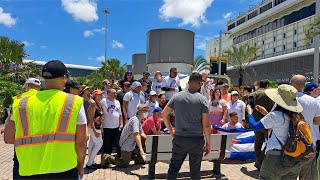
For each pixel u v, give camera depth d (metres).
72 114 2.41
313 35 22.52
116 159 6.49
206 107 4.21
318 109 4.01
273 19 60.12
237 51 46.50
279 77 44.41
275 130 3.48
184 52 17.61
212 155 5.84
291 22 55.53
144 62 27.70
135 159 6.81
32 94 2.52
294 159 3.32
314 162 3.93
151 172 5.70
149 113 7.72
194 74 4.32
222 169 6.62
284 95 3.50
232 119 8.03
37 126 2.36
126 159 6.43
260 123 3.57
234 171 6.46
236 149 7.28
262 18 62.47
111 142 6.77
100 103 6.80
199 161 4.29
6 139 2.49
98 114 6.45
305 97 4.02
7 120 2.52
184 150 4.23
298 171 3.48
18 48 27.17
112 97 6.84
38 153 2.34
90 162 6.38
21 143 2.36
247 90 9.29
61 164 2.35
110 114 6.73
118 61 50.38
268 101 5.80
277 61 44.91
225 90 9.15
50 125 2.37
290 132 3.35
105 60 50.47
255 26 66.25
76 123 2.42
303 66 39.12
